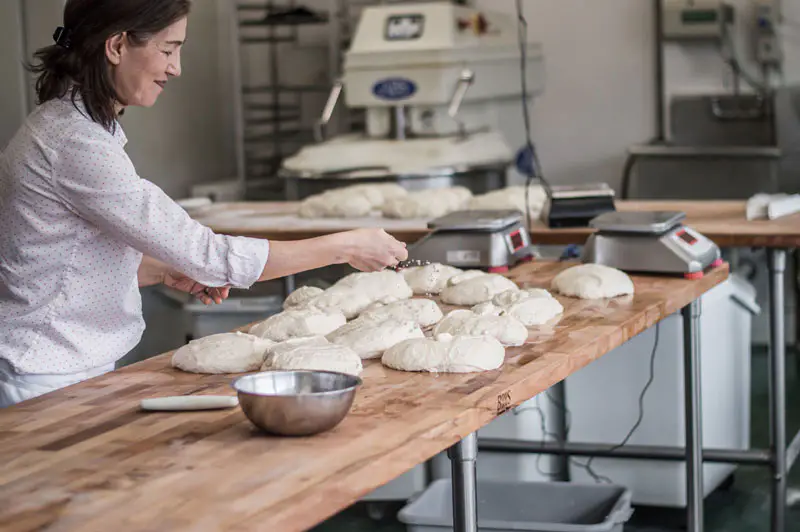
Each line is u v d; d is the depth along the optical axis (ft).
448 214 10.71
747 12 19.72
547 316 7.87
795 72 19.62
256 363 6.79
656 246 9.56
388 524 11.68
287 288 13.20
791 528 11.30
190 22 23.89
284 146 24.67
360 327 7.20
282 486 4.61
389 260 7.14
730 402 12.03
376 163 16.85
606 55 21.75
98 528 4.21
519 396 6.22
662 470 11.23
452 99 17.35
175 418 5.68
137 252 7.17
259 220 13.75
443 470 11.46
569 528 8.75
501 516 10.07
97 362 7.23
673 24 20.30
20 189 6.69
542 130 22.47
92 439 5.34
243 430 5.42
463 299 8.75
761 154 18.43
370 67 17.49
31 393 7.02
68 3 6.49
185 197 23.88
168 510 4.37
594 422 11.35
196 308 13.61
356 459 4.93
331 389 5.61
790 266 18.53
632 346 11.15
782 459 11.18
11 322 7.02
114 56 6.48
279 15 21.31
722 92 20.31
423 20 17.63
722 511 11.83
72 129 6.49
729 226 11.57
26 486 4.69
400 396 5.98
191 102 24.11
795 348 18.58
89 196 6.49
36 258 6.88
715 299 11.48
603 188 12.39
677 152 18.90
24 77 17.21
